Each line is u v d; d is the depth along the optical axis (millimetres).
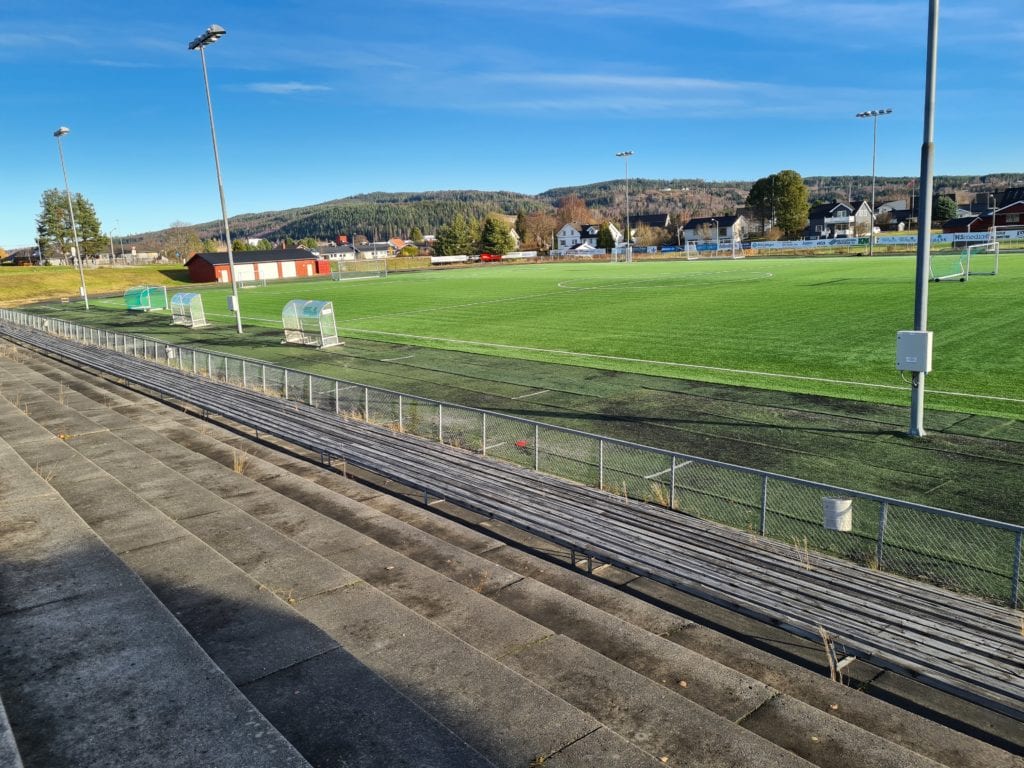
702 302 36625
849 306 31688
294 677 4902
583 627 6660
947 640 5828
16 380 22078
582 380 19578
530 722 4629
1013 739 5328
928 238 12562
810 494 10594
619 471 11945
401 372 22125
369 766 3979
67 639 4953
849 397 16297
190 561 6855
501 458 12875
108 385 21234
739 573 7129
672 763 4465
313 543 8453
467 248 122938
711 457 12672
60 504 7770
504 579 7719
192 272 89062
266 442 14289
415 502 10781
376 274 85812
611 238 120188
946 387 16672
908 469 11578
